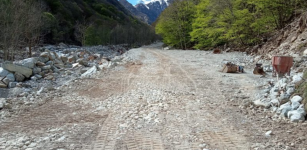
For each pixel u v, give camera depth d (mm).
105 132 5004
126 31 67375
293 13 20766
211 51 27672
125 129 5145
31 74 12617
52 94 8727
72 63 18062
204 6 29672
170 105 6840
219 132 4844
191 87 9148
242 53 22266
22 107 7074
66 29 56312
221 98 7445
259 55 18266
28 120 5898
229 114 5918
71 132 5020
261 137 4500
